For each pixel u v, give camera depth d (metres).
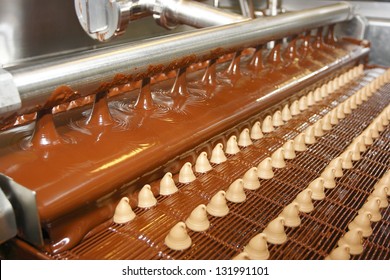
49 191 0.98
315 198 1.32
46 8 2.03
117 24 1.86
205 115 1.50
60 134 1.25
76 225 1.07
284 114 1.87
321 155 1.60
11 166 1.06
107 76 1.22
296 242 1.13
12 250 1.08
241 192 1.28
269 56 2.37
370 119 1.97
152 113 1.46
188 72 2.02
